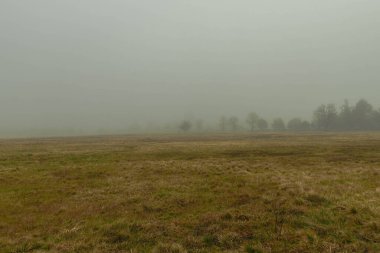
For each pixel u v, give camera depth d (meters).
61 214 12.94
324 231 10.42
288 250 9.09
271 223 11.30
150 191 16.69
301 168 24.69
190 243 9.75
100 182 19.23
